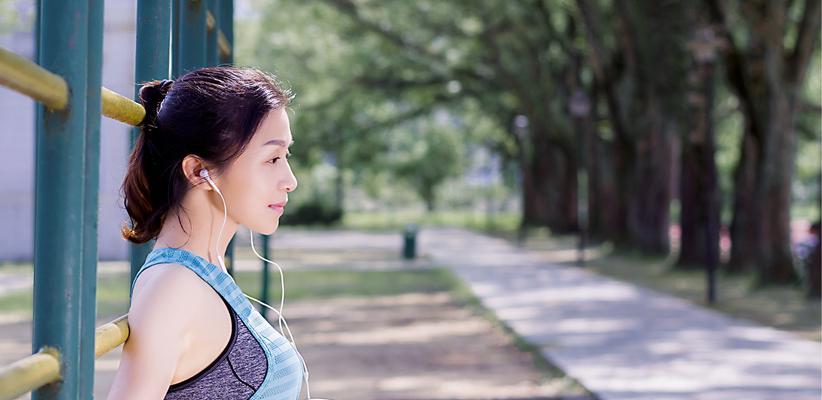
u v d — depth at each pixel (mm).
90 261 1808
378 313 18844
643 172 31969
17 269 28219
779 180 20922
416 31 38188
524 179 60188
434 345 14266
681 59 23922
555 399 9766
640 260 31938
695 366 11594
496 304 19406
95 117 1803
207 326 2055
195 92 2133
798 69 21000
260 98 2154
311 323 17203
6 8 23125
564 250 40875
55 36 1721
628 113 32438
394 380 11227
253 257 35438
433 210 95125
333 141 53031
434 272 29812
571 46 36094
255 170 2154
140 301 2023
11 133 31000
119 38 15367
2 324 16406
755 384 10359
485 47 38094
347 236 60031
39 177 1735
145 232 2168
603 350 12992
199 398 2057
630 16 24516
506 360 12633
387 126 53375
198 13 2955
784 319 16391
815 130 36562
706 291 21438
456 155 86812
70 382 1733
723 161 50906
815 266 18922
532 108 39000
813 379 10680
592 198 40531
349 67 43406
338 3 36562
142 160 2180
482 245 46750
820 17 20719
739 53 21844
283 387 2160
